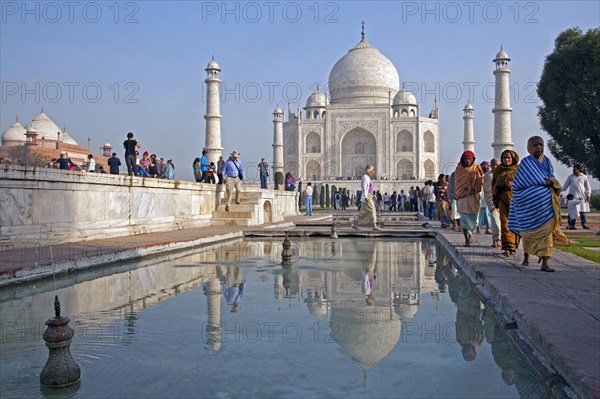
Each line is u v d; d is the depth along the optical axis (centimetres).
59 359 390
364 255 1245
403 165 7981
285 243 1094
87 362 435
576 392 340
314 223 2459
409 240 1736
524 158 848
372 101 8325
